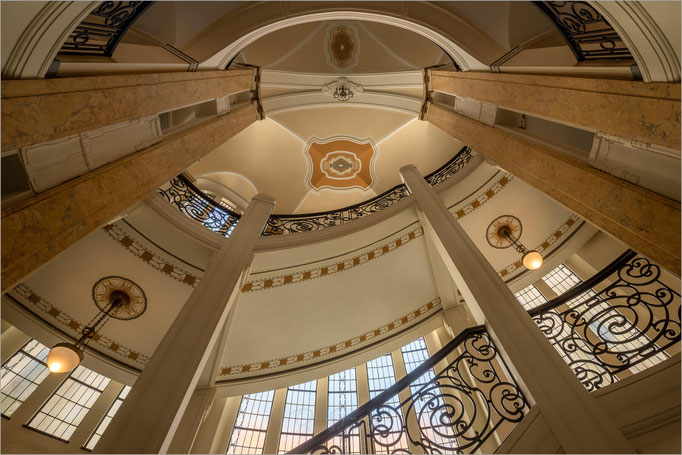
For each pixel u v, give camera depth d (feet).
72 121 9.36
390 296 24.76
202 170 33.09
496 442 20.13
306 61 30.01
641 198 9.95
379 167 35.86
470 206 24.29
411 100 30.19
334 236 22.65
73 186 9.78
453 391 24.31
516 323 11.88
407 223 22.98
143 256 20.59
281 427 26.86
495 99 16.16
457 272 14.76
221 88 19.24
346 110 33.58
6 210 8.14
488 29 17.28
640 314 22.53
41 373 24.30
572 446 8.40
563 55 12.55
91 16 9.75
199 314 14.14
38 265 8.36
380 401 12.10
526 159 14.76
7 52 7.69
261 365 24.36
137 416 10.14
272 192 36.04
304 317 23.97
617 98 9.85
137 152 12.94
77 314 21.22
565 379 9.91
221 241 21.01
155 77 13.01
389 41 28.96
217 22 17.81
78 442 22.61
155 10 14.66
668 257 9.27
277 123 33.55
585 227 24.23
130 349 22.43
